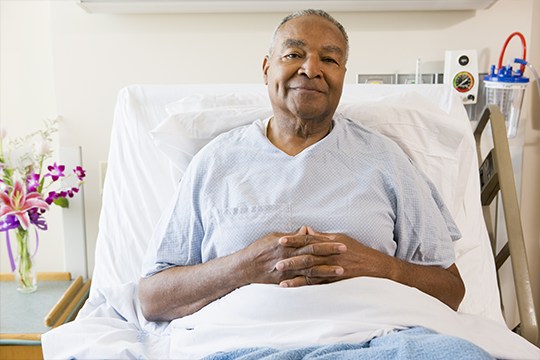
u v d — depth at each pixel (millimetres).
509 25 1738
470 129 1426
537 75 1639
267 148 1157
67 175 1803
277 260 980
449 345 786
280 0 1619
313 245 960
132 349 1007
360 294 952
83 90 1783
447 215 1208
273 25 1758
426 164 1335
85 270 1860
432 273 1081
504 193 1419
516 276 1340
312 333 908
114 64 1775
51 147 1914
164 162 1456
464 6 1680
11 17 1854
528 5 1725
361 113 1348
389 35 1759
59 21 1748
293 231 1054
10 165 1648
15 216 1559
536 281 1909
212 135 1325
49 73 1888
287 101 1108
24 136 1917
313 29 1104
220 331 962
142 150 1476
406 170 1150
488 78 1680
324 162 1125
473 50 1687
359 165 1134
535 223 1879
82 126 1798
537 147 1840
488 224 1649
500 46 1754
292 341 899
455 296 1100
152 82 1789
